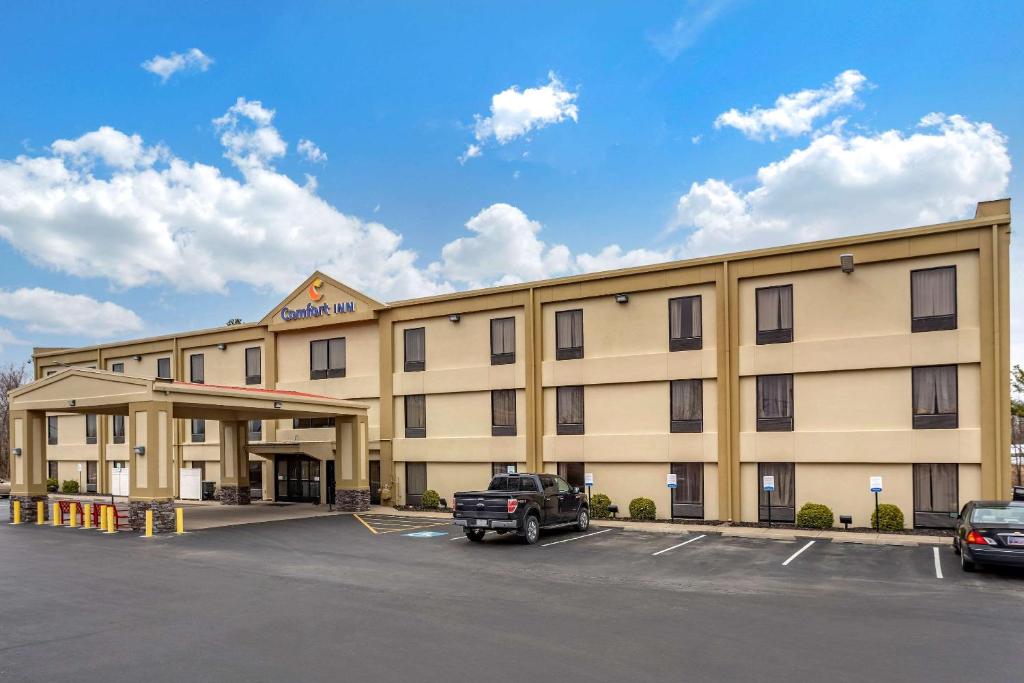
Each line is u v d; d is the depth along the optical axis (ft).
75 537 72.33
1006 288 69.46
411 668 28.99
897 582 47.11
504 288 97.35
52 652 31.65
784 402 79.46
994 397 69.10
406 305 105.40
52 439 152.05
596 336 90.94
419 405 104.47
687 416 84.58
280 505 108.78
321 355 114.73
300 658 30.40
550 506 70.03
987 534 48.24
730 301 82.17
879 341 74.64
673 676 27.84
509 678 27.71
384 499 104.37
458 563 55.31
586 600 41.63
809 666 28.99
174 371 130.82
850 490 75.82
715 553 60.08
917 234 73.15
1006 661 29.66
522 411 95.66
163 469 76.54
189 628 35.53
